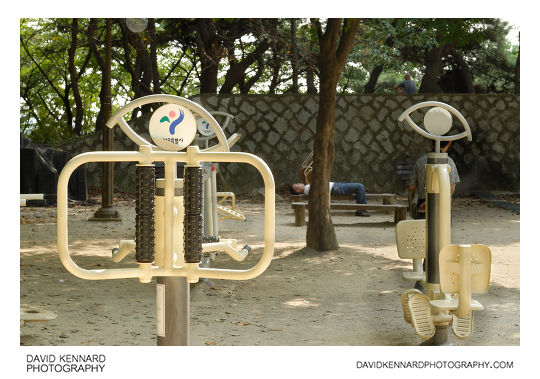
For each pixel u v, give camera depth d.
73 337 5.11
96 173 20.42
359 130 21.08
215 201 7.82
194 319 5.72
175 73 30.80
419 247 5.41
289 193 20.00
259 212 15.52
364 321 5.71
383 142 21.12
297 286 7.11
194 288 6.75
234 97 20.78
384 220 13.72
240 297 6.59
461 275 4.22
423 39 19.17
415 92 21.39
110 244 10.03
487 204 17.59
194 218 2.97
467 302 4.22
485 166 21.20
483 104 21.31
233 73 21.52
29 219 12.83
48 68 30.36
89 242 10.20
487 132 21.30
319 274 7.78
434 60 23.55
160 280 3.04
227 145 3.11
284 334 5.27
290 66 24.52
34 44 28.44
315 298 6.59
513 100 21.39
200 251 3.00
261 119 20.83
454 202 18.08
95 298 6.45
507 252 9.44
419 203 6.80
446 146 6.39
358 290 6.96
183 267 3.00
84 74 30.56
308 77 22.25
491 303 6.33
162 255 3.01
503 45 24.23
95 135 20.73
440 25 19.27
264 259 2.94
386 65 20.80
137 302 6.32
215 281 7.22
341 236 11.14
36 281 7.16
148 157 2.96
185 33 22.20
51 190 15.70
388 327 5.50
